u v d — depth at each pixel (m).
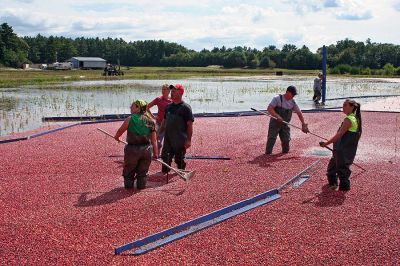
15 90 39.53
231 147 13.58
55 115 22.59
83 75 71.50
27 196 8.52
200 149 13.23
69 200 8.30
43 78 58.19
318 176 10.16
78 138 15.10
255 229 7.00
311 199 8.47
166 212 7.70
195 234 6.79
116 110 25.22
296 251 6.23
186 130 10.25
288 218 7.47
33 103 28.14
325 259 6.00
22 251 6.12
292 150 13.17
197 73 89.75
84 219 7.31
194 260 5.94
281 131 12.56
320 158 12.01
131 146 8.85
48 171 10.47
